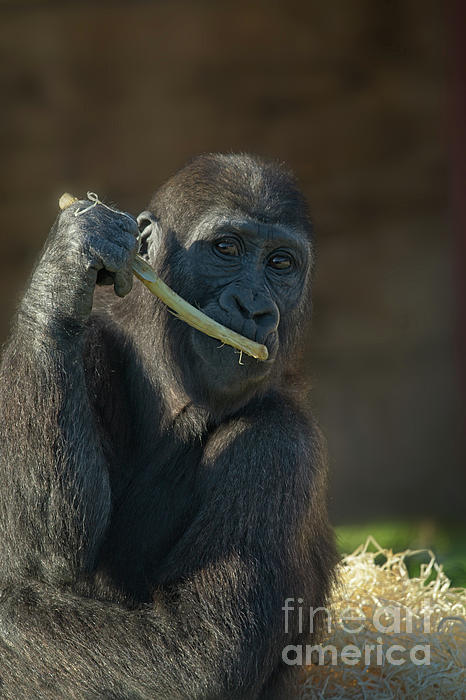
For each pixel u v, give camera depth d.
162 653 8.82
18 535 8.73
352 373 29.47
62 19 31.28
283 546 9.28
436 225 30.27
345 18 30.78
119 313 10.17
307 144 31.17
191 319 8.87
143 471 9.88
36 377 8.66
